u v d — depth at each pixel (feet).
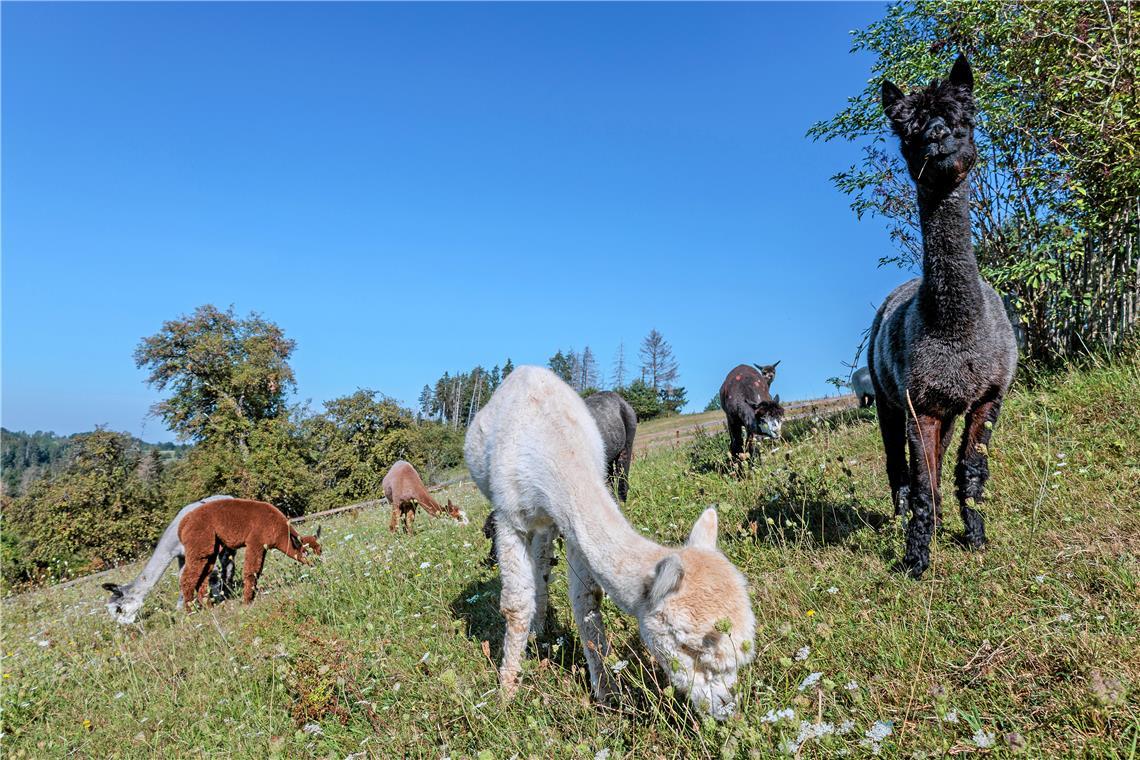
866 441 24.68
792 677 9.91
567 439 11.48
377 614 17.81
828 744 7.89
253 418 137.28
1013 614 10.23
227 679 16.20
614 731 9.73
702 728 8.34
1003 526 13.96
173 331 130.41
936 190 13.24
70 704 18.08
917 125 13.26
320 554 32.14
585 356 349.20
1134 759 6.83
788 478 19.69
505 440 12.12
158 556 28.94
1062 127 23.68
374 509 65.00
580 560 11.23
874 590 12.41
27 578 92.63
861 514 17.22
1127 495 13.52
